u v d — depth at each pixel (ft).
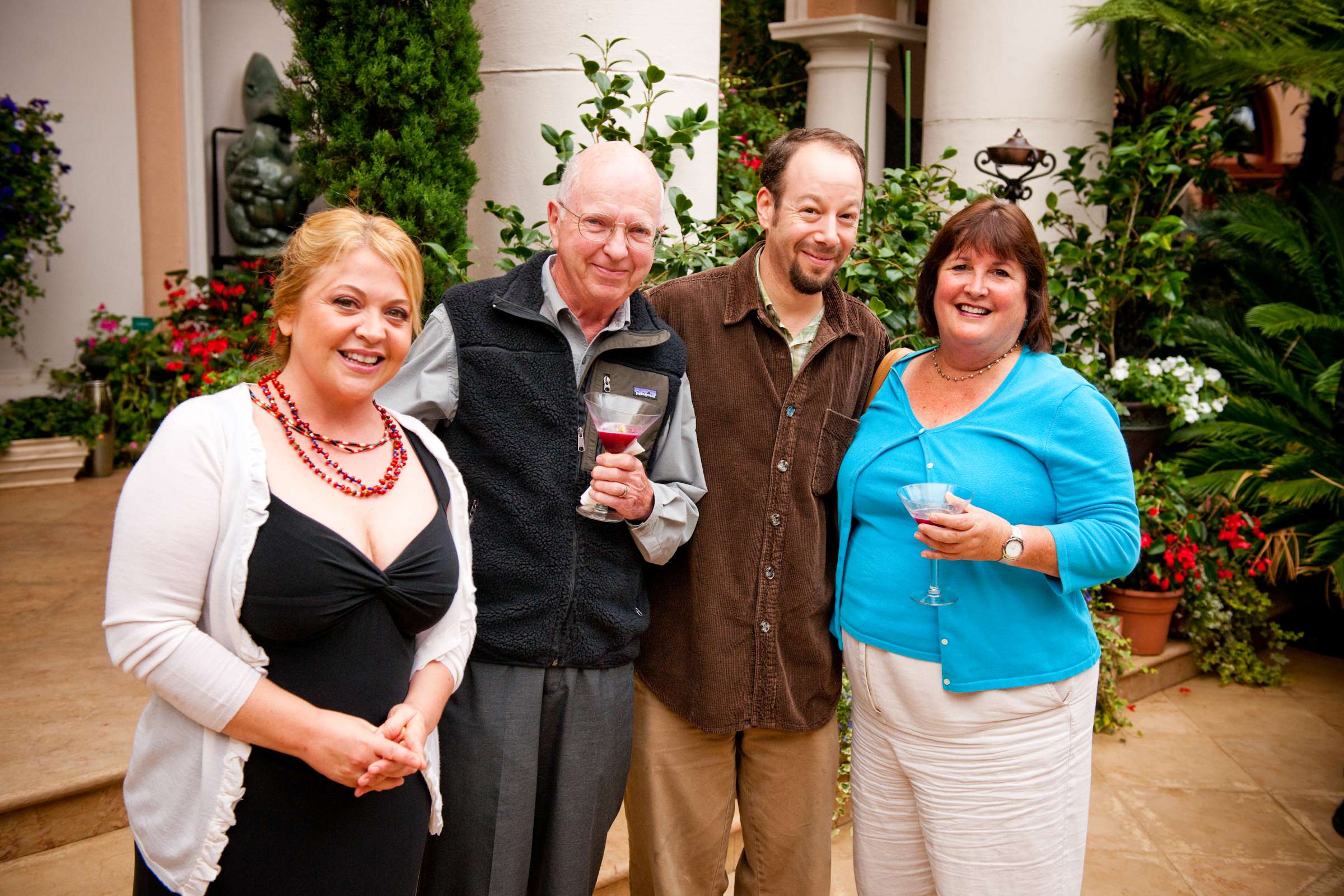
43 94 21.44
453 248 11.97
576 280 6.67
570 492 6.64
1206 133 17.84
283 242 24.04
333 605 5.02
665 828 7.77
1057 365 7.27
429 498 5.68
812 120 25.07
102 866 9.09
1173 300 16.56
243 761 4.98
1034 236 7.08
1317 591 19.90
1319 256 20.59
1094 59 18.60
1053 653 6.93
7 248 19.26
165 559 4.79
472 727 6.52
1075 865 7.22
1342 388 15.90
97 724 10.34
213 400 5.14
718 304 7.68
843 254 7.29
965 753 7.01
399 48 11.59
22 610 13.26
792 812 7.88
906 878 7.64
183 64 23.20
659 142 11.32
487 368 6.57
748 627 7.50
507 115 12.73
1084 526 6.71
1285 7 17.69
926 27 24.84
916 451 7.26
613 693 6.87
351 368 5.23
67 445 20.21
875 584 7.30
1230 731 15.02
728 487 7.53
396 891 5.48
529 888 7.01
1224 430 18.16
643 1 12.35
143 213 23.11
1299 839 12.10
